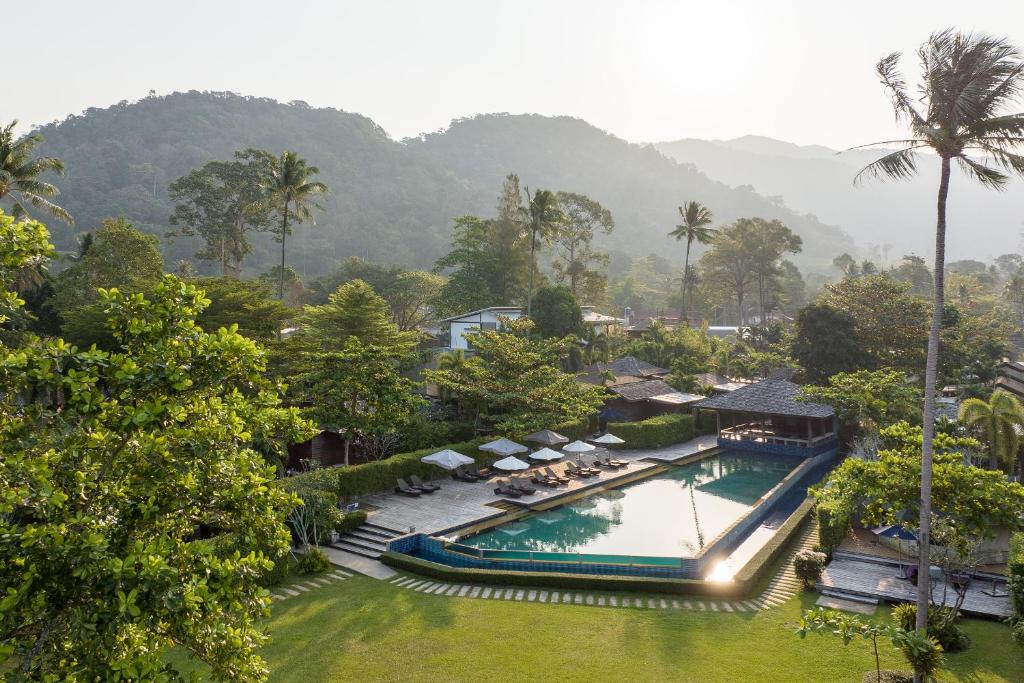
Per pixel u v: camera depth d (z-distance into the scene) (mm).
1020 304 133500
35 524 8953
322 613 22156
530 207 64938
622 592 24516
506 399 43688
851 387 42312
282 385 11930
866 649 19297
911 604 20750
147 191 193375
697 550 29953
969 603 22094
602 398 52031
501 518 33594
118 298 10086
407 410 39156
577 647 19656
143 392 9617
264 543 10570
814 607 22641
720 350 87562
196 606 8664
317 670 18062
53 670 8953
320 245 196750
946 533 19609
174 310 10156
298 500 11109
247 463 10680
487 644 19844
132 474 9789
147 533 10234
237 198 89250
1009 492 17922
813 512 32625
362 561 27719
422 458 38188
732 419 60594
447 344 82438
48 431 9602
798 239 122625
